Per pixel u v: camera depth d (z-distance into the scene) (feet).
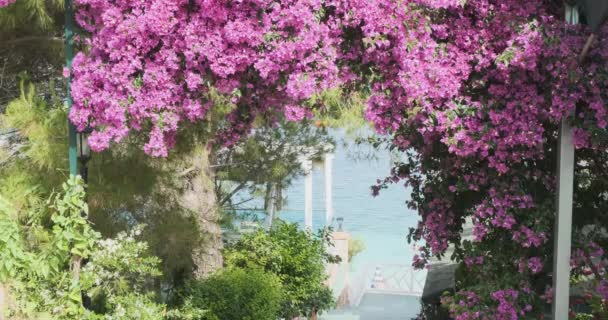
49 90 22.50
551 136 14.40
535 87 13.01
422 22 12.69
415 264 15.70
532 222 13.79
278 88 13.91
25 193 16.53
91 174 18.98
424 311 21.16
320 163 31.78
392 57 13.16
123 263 16.31
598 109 12.46
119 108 13.32
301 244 27.14
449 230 15.15
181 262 23.17
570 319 14.67
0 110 21.71
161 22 12.68
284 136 29.81
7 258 14.66
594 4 10.87
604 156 14.87
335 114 28.27
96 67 13.39
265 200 33.01
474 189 14.17
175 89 13.48
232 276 22.79
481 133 13.00
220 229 29.07
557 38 12.39
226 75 13.29
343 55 13.42
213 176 28.50
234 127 15.30
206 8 12.69
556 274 12.41
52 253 15.33
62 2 18.13
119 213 21.62
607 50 12.34
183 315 19.61
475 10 13.24
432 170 15.34
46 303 15.28
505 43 13.03
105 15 12.89
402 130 14.61
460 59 13.01
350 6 12.70
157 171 22.11
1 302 14.67
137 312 16.60
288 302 26.13
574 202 15.28
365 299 39.34
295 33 12.80
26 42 21.03
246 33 12.61
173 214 22.88
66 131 17.44
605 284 13.70
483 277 14.73
